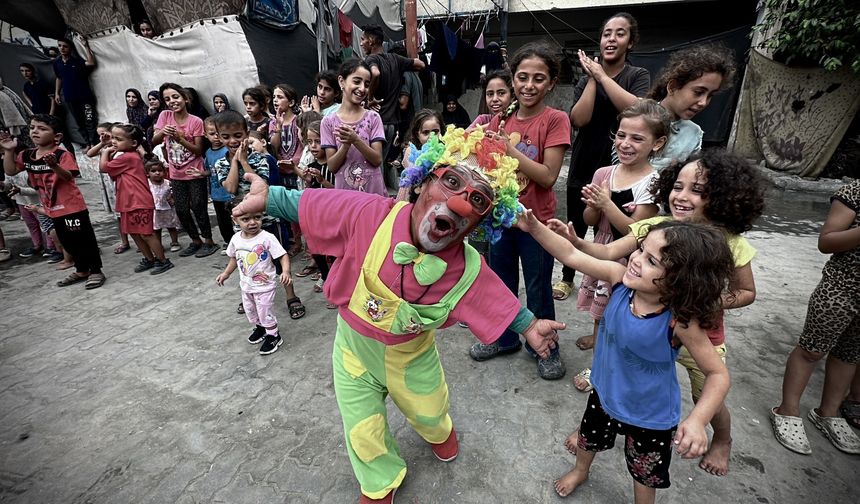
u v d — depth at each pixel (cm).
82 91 789
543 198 261
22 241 589
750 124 872
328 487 208
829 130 794
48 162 392
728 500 198
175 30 639
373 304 159
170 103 483
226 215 457
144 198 448
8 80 993
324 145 339
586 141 338
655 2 940
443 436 207
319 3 579
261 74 602
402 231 156
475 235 167
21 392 281
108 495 207
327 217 167
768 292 393
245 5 584
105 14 712
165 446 235
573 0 971
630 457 176
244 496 205
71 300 411
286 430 244
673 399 165
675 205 188
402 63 623
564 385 276
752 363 294
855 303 203
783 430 229
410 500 202
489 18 1061
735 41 871
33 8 731
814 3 712
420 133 356
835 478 209
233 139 384
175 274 469
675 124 241
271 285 311
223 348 326
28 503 204
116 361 312
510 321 164
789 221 602
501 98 279
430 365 187
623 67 320
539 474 213
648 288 148
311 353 318
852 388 246
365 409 180
